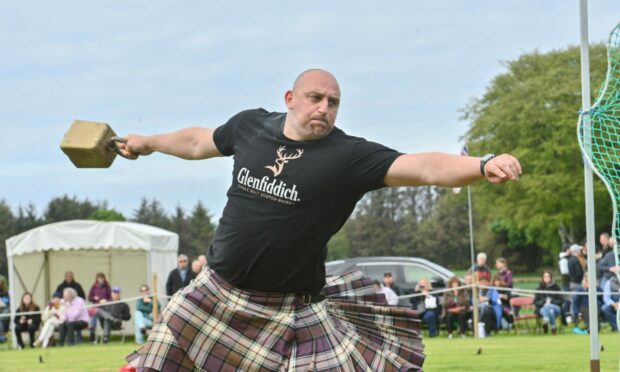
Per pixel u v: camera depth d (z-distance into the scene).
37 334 17.27
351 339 3.76
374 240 60.97
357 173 3.41
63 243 17.95
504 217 47.28
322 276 3.69
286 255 3.54
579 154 43.12
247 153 3.62
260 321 3.64
